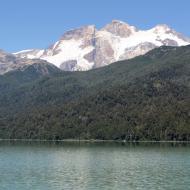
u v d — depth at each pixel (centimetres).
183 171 18012
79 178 16162
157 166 19850
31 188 14125
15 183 15050
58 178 16162
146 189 13988
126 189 14000
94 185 14675
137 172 17762
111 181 15475
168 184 14788
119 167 19538
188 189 13962
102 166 19975
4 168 19212
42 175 16950
